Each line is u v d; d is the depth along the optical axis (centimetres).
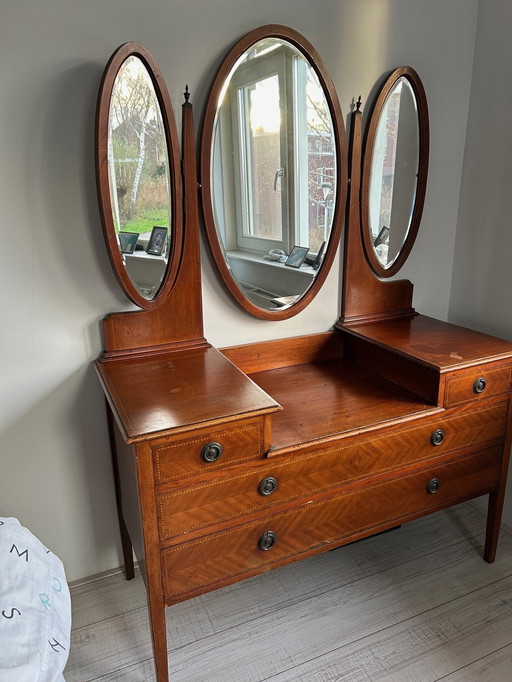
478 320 193
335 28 154
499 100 172
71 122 131
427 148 177
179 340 156
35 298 140
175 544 120
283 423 136
